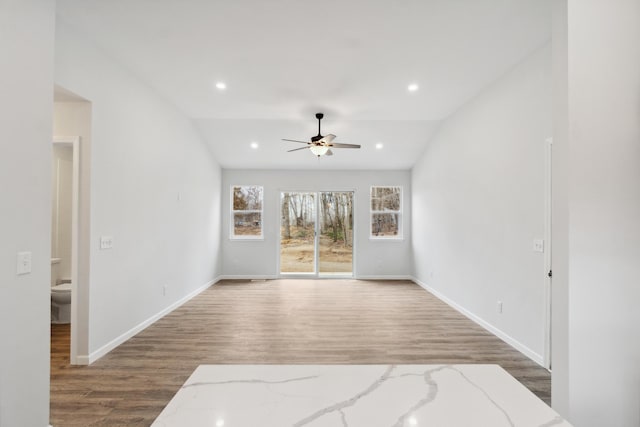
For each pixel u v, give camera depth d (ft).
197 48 10.99
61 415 7.71
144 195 13.78
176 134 16.90
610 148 6.41
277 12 9.01
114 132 11.75
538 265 10.70
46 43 6.93
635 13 6.40
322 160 24.25
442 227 18.95
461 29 9.78
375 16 9.16
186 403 2.80
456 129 17.04
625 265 6.42
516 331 11.80
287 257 25.80
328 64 12.06
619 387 6.39
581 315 6.44
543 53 10.62
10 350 6.12
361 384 3.16
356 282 24.16
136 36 10.28
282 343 12.14
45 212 6.89
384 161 24.29
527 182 11.32
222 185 25.49
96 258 10.78
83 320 10.39
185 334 13.08
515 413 2.71
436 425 2.54
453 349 11.67
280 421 2.57
